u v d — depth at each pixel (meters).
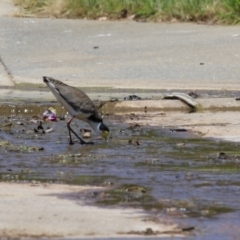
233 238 14.73
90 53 47.59
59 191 18.25
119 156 23.08
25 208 16.53
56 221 15.62
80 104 25.84
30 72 42.50
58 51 48.62
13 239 14.45
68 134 27.56
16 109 32.94
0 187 18.53
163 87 38.66
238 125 29.12
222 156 22.95
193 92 36.72
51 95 36.62
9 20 59.69
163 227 15.39
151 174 20.39
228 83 39.69
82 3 62.06
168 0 59.97
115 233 14.94
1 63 45.03
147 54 46.47
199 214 16.42
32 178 19.78
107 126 28.95
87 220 15.74
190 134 27.20
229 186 19.03
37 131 28.02
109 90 38.00
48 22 58.72
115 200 17.48
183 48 47.59
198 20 57.09
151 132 27.70
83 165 21.64
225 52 46.12
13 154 23.34
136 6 60.31
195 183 19.34
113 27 56.09
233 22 55.50
